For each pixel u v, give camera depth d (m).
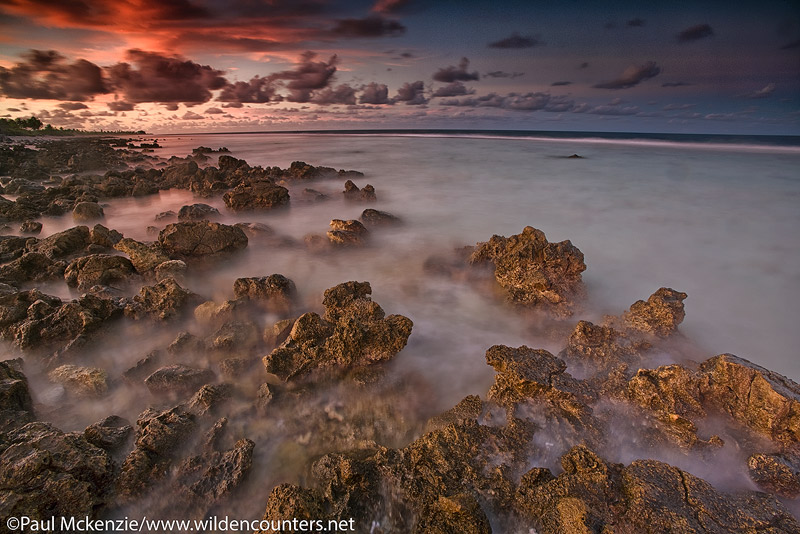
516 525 5.27
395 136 127.81
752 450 6.08
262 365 8.21
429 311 10.73
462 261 13.57
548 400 6.77
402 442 6.59
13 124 87.06
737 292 12.02
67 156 44.00
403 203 23.69
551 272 10.91
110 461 5.68
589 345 8.25
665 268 13.71
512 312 10.57
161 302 9.48
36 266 11.60
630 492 5.07
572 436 6.27
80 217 18.59
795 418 5.84
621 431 6.45
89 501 5.15
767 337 9.73
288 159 48.84
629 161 43.78
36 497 4.88
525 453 5.99
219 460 5.96
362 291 9.69
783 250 15.43
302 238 16.69
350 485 5.54
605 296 11.63
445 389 7.88
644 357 7.91
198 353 8.35
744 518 4.75
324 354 7.82
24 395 6.80
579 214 20.81
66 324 8.49
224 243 13.18
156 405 7.18
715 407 6.64
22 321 8.68
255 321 9.48
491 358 7.50
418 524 5.18
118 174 30.27
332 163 43.75
